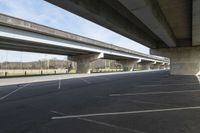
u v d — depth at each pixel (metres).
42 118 6.16
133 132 4.72
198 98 9.47
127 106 7.79
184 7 12.48
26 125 5.42
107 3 11.48
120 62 74.06
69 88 14.73
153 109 7.20
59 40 30.34
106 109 7.30
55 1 8.79
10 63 111.19
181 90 12.43
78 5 9.22
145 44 25.98
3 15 20.67
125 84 17.33
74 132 4.77
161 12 13.45
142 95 10.66
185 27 18.81
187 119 5.80
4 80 21.77
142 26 17.88
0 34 21.08
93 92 12.27
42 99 9.87
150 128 5.00
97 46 41.19
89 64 45.50
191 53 28.27
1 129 5.09
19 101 9.38
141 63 92.12
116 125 5.30
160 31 15.97
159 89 13.12
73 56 48.84
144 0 9.02
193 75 27.39
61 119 6.02
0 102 9.17
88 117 6.20
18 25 22.52
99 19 11.52
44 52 41.25
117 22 13.45
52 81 21.98
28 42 26.23
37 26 25.31
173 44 26.48
